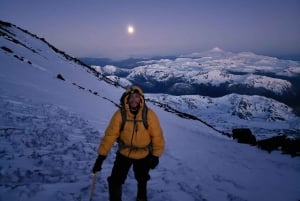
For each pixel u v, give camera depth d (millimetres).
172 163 11430
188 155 13969
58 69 37562
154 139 5344
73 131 12008
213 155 15773
